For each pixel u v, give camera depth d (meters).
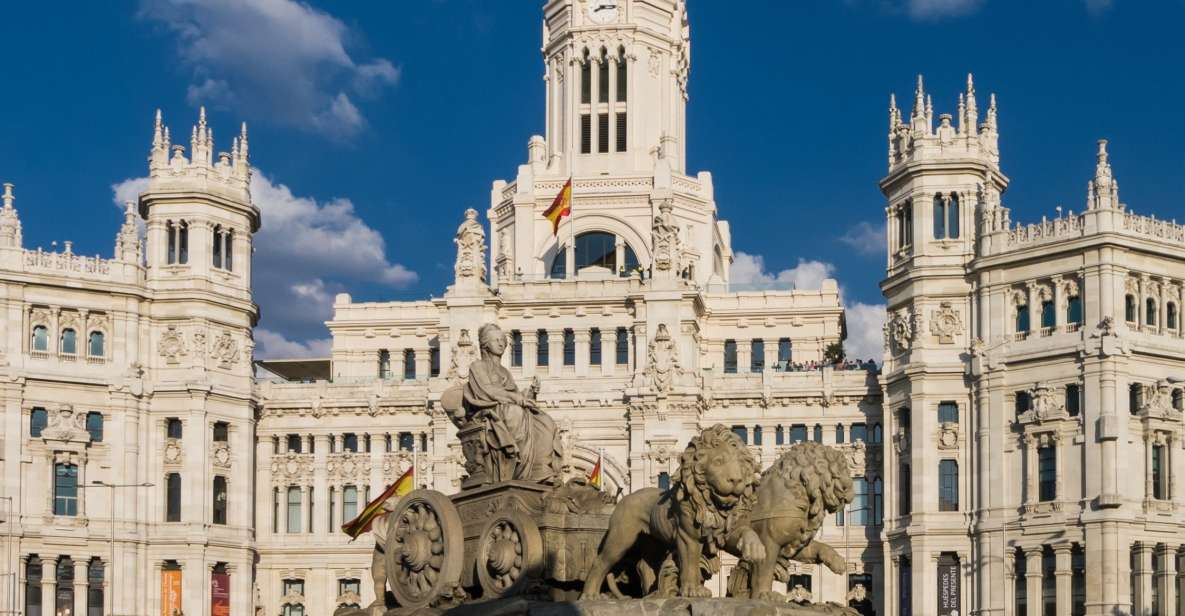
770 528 36.75
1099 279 117.62
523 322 134.12
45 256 126.94
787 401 132.88
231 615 129.62
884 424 128.62
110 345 128.62
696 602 34.81
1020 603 118.88
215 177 133.62
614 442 131.25
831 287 143.62
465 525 40.50
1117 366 116.31
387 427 136.62
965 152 127.25
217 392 130.25
